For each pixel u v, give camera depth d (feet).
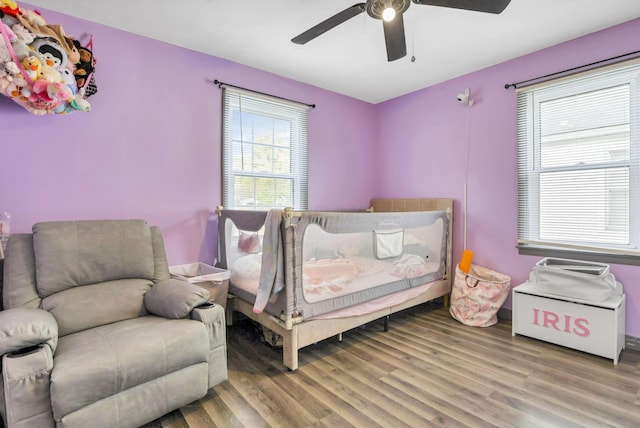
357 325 8.09
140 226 7.22
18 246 6.02
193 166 9.12
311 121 11.67
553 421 5.24
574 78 8.42
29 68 5.57
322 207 12.05
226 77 9.61
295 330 6.83
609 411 5.49
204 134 9.29
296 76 10.86
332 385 6.36
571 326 7.73
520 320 8.59
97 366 4.54
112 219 7.58
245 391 6.17
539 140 9.27
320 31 5.89
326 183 12.16
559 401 5.78
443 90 11.39
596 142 8.32
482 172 10.45
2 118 6.61
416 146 12.30
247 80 10.02
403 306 9.39
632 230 7.84
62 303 5.74
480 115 10.43
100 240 6.53
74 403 4.34
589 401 5.77
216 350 6.09
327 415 5.46
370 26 7.64
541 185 9.27
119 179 8.00
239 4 6.84
